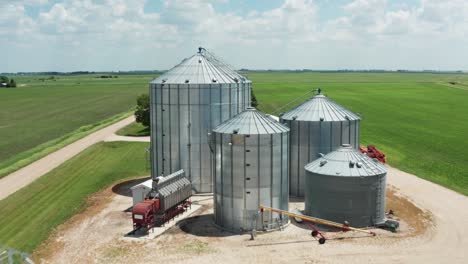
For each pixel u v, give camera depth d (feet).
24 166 230.27
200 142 174.29
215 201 144.36
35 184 193.67
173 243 129.59
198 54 184.24
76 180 201.36
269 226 139.33
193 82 172.14
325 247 125.49
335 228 140.05
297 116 172.45
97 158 249.34
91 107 593.83
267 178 138.00
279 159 140.05
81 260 118.32
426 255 119.75
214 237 134.41
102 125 394.32
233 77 181.98
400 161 243.40
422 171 219.61
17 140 333.01
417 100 607.78
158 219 146.10
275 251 123.24
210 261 117.29
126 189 187.11
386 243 127.95
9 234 136.87
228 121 144.87
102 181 198.80
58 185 193.06
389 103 570.46
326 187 140.97
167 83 172.55
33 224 145.28
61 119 466.70
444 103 568.00
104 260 118.42
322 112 171.32
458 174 213.46
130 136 324.39
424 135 334.03
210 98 172.55
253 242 130.11
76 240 131.85
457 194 176.65
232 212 139.33
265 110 497.87
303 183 172.35
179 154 174.91
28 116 493.36
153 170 182.70
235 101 178.40
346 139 169.99
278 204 141.28
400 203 164.76
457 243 127.65
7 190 185.37
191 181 175.83
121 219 149.89
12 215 154.40
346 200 138.82
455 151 272.51
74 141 308.60
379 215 141.18
